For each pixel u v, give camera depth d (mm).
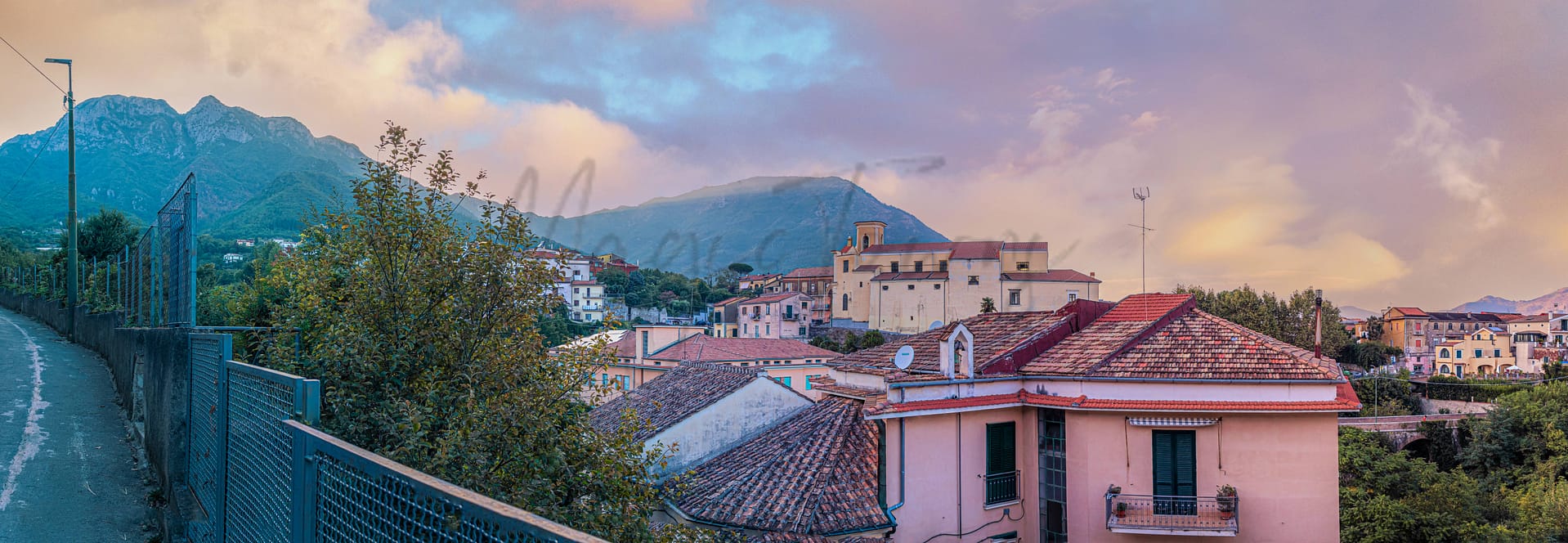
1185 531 15711
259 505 5852
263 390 6000
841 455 17797
